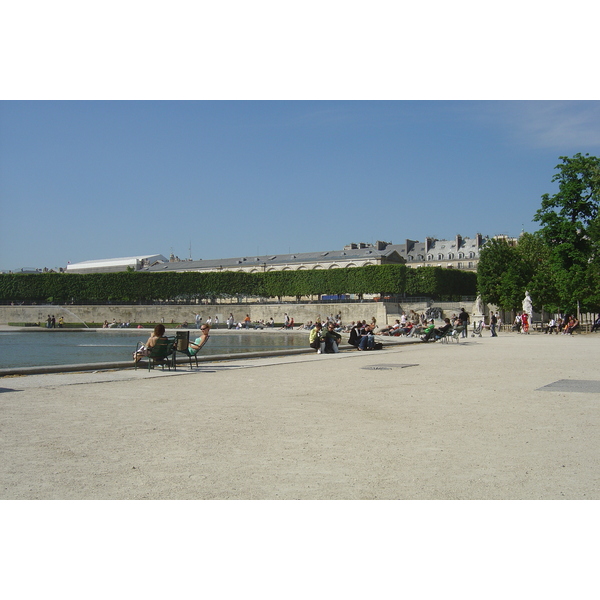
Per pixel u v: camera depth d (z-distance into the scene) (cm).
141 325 9169
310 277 10494
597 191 5703
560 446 786
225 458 735
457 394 1273
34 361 2688
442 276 10281
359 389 1370
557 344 3288
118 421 977
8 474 666
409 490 608
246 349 3519
